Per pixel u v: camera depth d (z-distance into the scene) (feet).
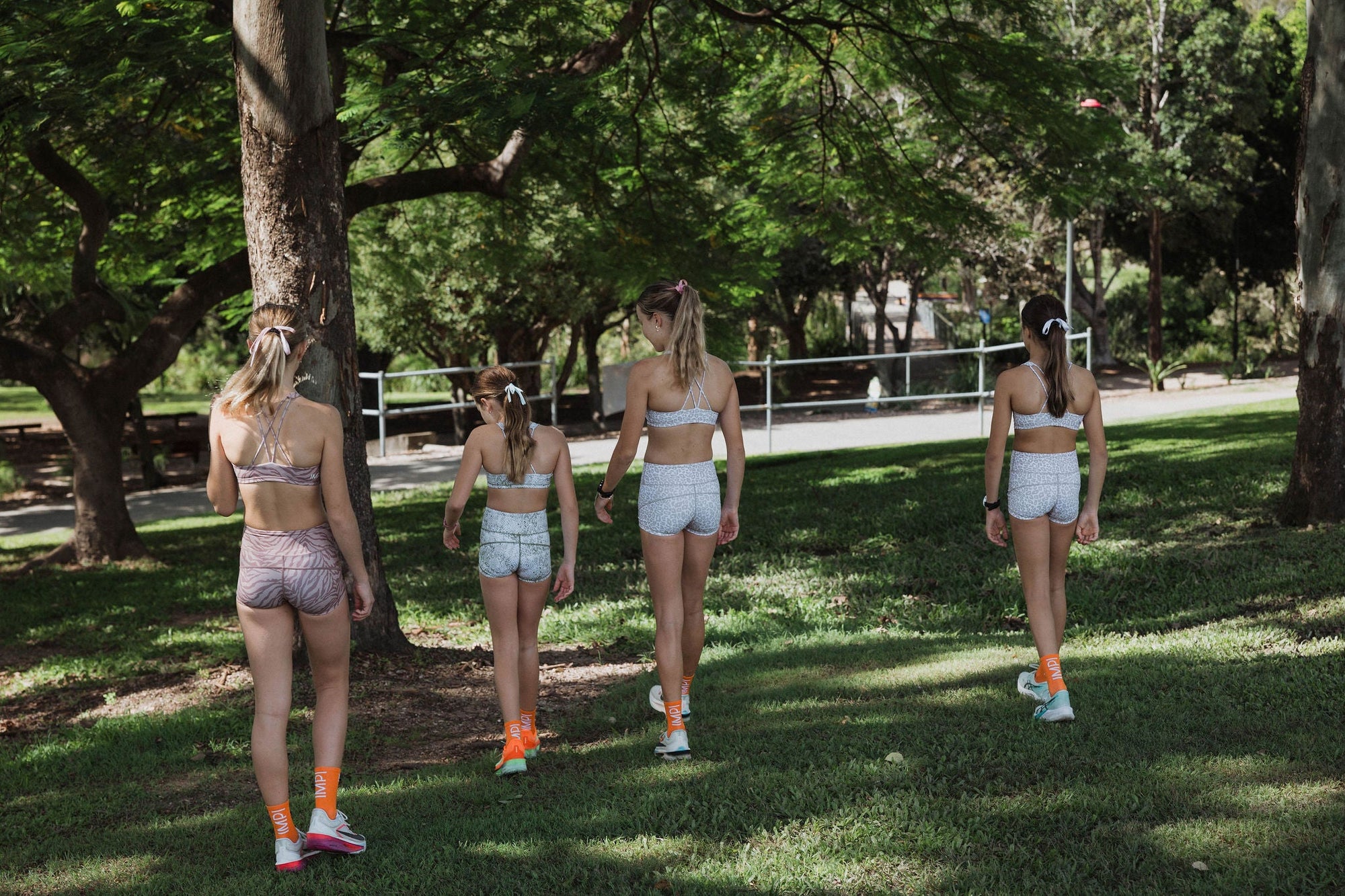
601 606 28.07
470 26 35.42
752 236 48.78
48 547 45.68
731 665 21.58
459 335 85.71
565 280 81.56
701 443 15.23
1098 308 130.11
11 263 53.62
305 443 11.71
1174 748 14.19
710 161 45.75
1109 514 33.27
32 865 12.89
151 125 39.27
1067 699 15.47
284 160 20.31
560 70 32.86
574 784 14.46
